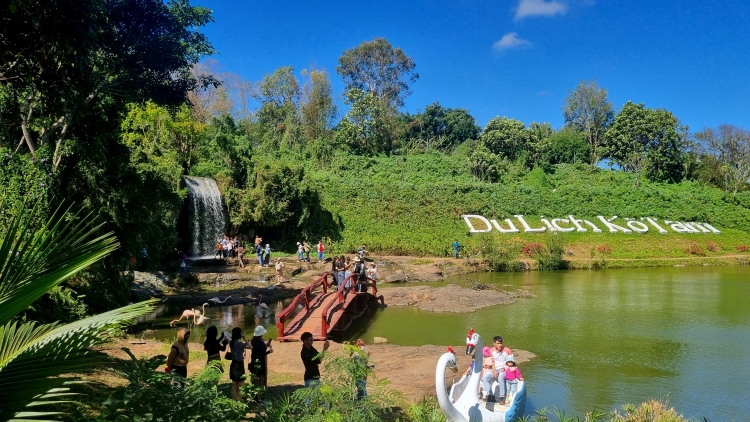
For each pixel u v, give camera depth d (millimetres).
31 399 3223
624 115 68562
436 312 21656
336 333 17281
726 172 62312
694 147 67438
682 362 14164
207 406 4613
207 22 18234
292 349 14172
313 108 66125
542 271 36156
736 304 23062
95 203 15547
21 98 14633
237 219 35688
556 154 70250
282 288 26562
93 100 15578
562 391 11852
